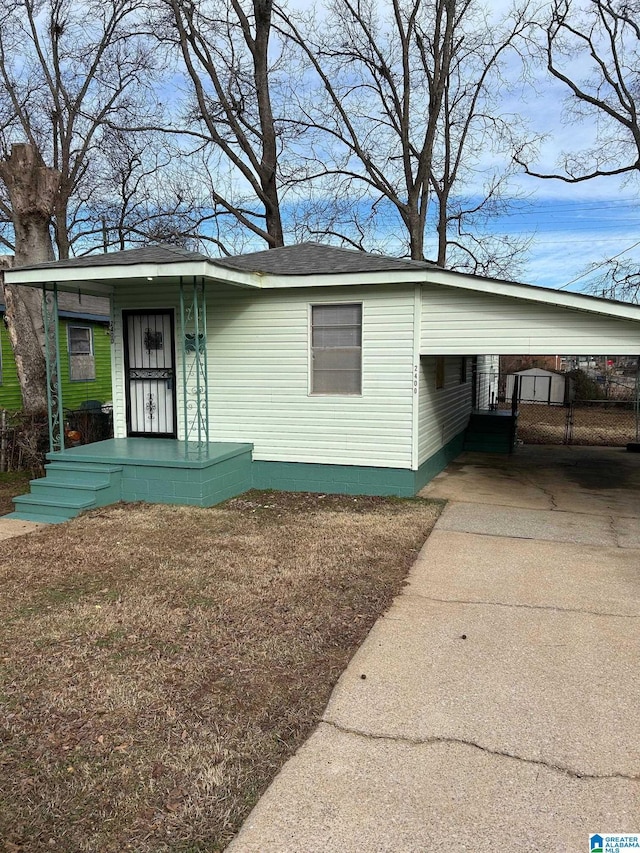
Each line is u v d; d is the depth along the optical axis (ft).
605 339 23.49
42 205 33.78
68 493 25.04
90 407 45.78
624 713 10.32
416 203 59.11
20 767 8.91
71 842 7.55
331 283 26.32
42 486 25.46
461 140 62.59
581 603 15.19
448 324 25.68
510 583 16.66
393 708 10.48
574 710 10.41
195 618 14.12
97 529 21.75
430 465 31.19
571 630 13.61
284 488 28.99
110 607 14.78
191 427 30.25
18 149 33.06
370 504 26.00
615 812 8.00
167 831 7.73
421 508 25.18
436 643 12.98
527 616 14.40
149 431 31.09
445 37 55.62
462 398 42.09
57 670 11.71
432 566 18.07
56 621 13.99
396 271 25.34
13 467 33.04
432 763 9.02
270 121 55.77
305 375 28.07
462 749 9.35
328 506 25.63
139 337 30.68
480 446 43.52
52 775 8.73
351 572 17.38
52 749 9.32
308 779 8.67
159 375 30.55
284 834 7.65
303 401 28.27
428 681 11.39
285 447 28.78
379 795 8.34
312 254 30.42
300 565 17.90
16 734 9.70
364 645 12.87
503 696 10.86
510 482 31.60
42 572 17.38
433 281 25.00
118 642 12.91
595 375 86.22
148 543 20.07
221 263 23.88
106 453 26.96
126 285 30.09
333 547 19.70
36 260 34.14
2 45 55.93
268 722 10.05
